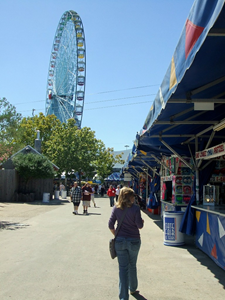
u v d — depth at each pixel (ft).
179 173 36.40
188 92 17.33
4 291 16.39
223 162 31.65
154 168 57.67
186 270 20.63
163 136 30.53
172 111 21.81
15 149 73.51
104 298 15.53
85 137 141.90
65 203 87.61
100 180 170.50
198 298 15.72
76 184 57.41
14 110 67.92
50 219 48.91
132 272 16.06
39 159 89.30
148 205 56.90
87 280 18.31
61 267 20.97
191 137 31.55
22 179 93.35
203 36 10.92
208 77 15.34
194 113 23.82
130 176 115.24
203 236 25.55
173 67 14.74
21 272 19.76
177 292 16.57
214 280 18.56
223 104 21.91
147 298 15.70
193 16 11.93
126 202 15.61
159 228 39.75
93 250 26.20
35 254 24.66
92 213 60.03
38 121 169.99
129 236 15.33
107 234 34.42
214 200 28.53
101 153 159.63
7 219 47.78
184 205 36.04
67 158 139.13
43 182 95.76
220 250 20.84
